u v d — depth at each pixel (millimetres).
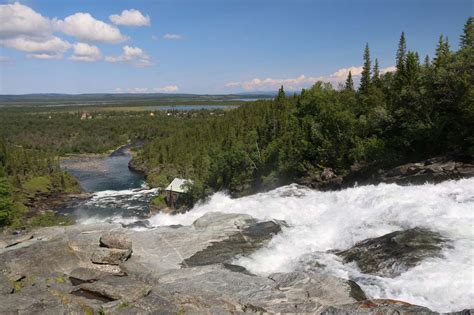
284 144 78875
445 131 49406
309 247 29094
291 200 43250
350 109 75875
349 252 25922
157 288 21297
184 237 31656
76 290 22125
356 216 32406
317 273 23484
